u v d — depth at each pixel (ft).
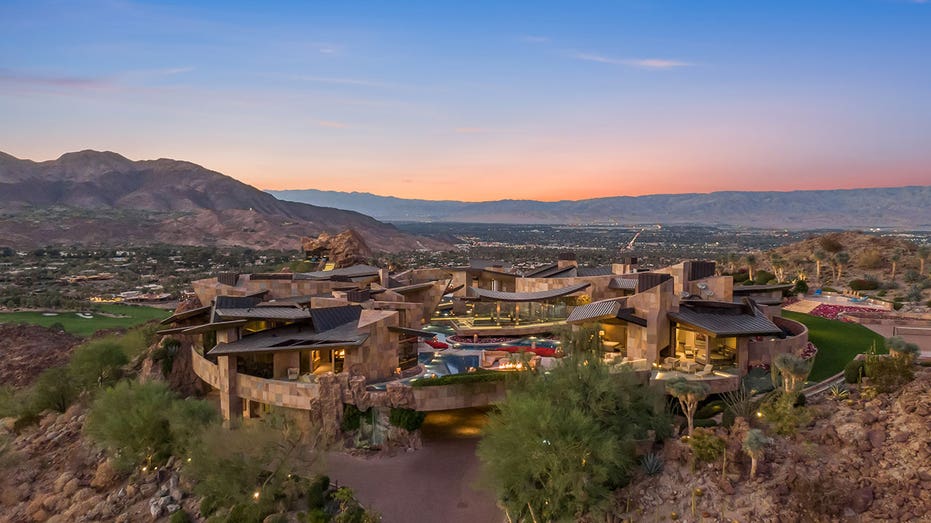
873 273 374.63
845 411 119.34
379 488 131.23
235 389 163.84
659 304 167.02
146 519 136.98
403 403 147.54
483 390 149.59
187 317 212.64
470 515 121.49
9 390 253.03
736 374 157.07
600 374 124.88
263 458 128.57
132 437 158.71
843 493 98.89
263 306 196.13
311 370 170.81
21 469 186.80
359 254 469.57
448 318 251.19
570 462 108.27
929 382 117.70
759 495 103.45
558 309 237.25
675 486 111.65
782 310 269.23
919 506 93.71
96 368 236.02
